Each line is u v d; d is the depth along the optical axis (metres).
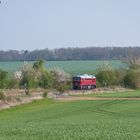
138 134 67.00
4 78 199.75
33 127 79.75
